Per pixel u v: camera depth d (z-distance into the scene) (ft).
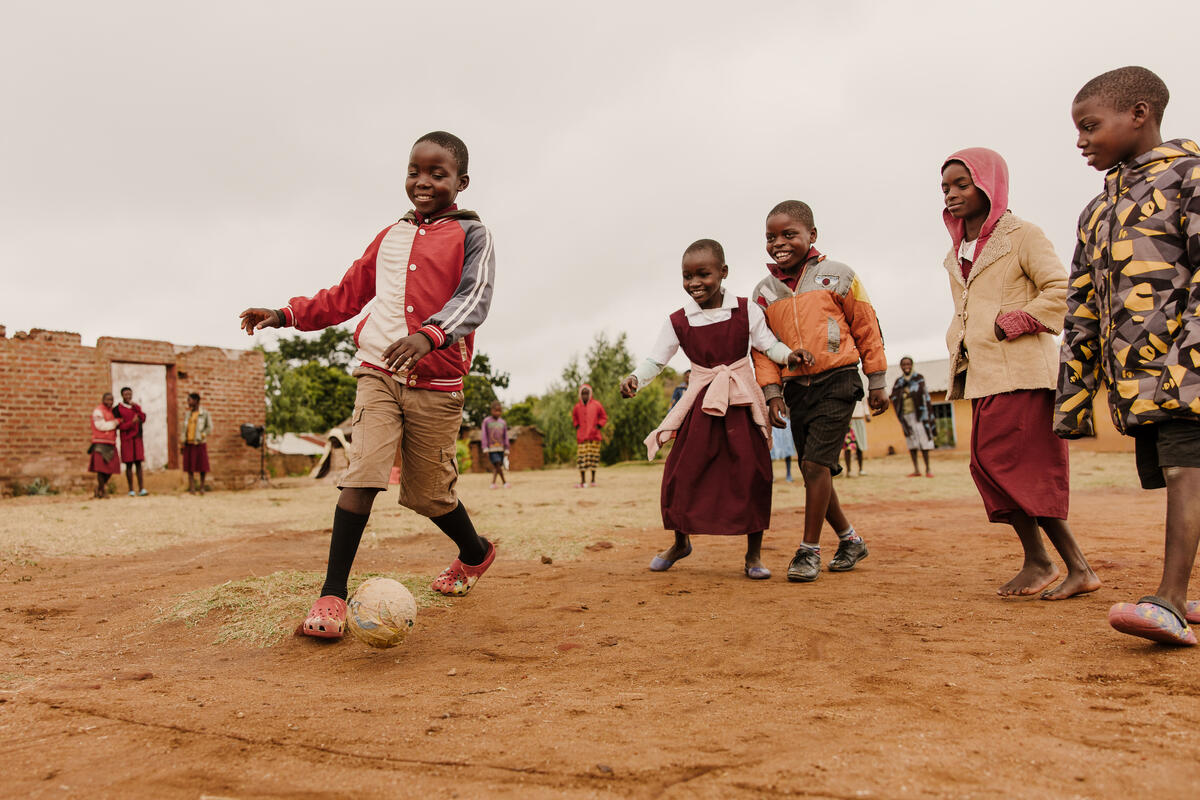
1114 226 8.80
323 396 139.23
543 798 4.78
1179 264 8.39
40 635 10.77
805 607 10.91
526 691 7.39
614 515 26.20
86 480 47.19
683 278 14.48
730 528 13.76
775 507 29.25
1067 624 9.27
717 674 7.86
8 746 5.82
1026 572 11.48
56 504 33.76
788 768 5.08
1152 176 8.63
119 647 9.98
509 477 65.10
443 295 10.57
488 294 10.46
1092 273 9.23
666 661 8.46
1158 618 7.51
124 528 24.68
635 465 85.25
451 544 20.26
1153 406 8.30
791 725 5.99
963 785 4.74
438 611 11.37
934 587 12.37
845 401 13.67
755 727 5.97
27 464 45.27
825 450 13.46
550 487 44.52
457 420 10.98
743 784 4.87
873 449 92.89
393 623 8.80
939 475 45.47
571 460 103.30
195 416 45.29
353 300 11.37
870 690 7.00
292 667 8.84
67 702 6.91
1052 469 11.07
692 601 11.67
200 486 47.78
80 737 6.00
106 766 5.41
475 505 31.48
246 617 10.65
